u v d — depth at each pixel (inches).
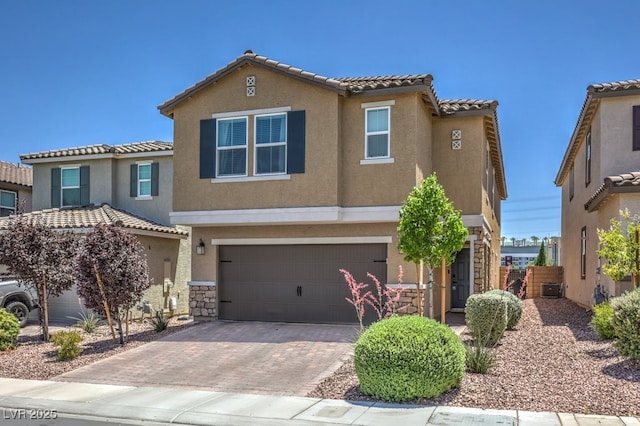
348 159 625.0
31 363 501.4
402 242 492.1
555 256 1911.9
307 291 669.9
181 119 685.9
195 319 711.7
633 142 665.6
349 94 621.6
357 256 650.2
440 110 701.3
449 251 482.9
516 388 363.9
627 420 300.5
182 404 367.9
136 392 403.5
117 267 565.9
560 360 432.5
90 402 378.0
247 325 658.8
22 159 965.8
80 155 929.5
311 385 406.3
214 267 707.4
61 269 606.5
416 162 607.2
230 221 652.7
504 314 493.7
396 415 323.9
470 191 707.4
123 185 933.2
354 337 556.1
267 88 646.5
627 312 401.7
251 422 324.8
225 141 666.2
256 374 443.2
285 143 638.5
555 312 768.3
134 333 639.8
